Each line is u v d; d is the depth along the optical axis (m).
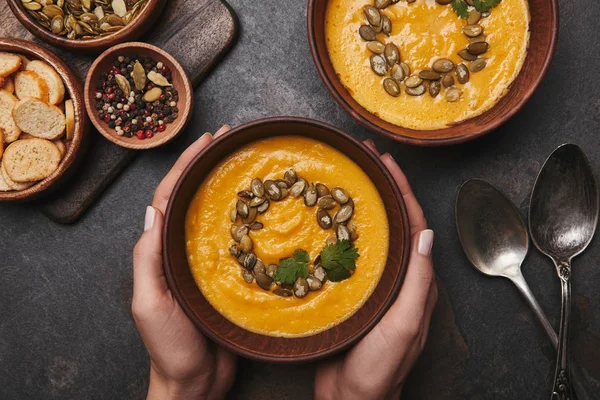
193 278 0.55
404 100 0.58
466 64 0.58
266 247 0.55
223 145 0.54
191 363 0.56
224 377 0.60
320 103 0.63
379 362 0.54
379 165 0.53
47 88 0.61
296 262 0.55
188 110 0.60
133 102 0.62
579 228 0.60
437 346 0.62
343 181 0.55
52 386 0.64
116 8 0.62
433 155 0.62
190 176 0.54
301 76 0.63
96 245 0.63
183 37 0.62
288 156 0.56
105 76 0.62
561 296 0.60
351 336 0.52
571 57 0.61
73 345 0.64
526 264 0.61
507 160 0.62
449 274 0.62
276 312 0.55
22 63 0.61
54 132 0.61
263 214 0.56
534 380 0.61
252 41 0.63
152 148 0.62
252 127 0.54
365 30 0.58
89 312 0.64
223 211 0.56
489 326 0.61
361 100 0.59
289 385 0.62
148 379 0.63
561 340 0.58
